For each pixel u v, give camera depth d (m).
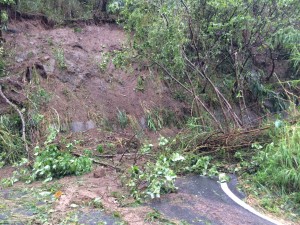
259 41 12.51
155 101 12.16
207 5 11.20
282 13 11.94
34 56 11.36
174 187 6.76
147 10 10.07
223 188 7.29
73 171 7.66
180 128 11.91
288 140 7.96
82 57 12.26
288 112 10.41
